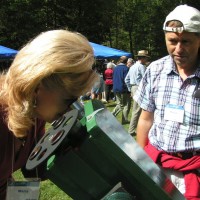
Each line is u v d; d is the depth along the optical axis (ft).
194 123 7.78
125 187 3.22
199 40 7.76
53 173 3.17
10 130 4.41
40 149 3.20
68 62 3.80
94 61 4.02
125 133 3.35
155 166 3.44
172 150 7.80
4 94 4.39
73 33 4.06
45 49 3.86
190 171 7.63
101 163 3.14
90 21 106.11
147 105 8.53
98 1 105.50
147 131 8.68
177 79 8.04
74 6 103.71
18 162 5.12
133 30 122.62
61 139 3.01
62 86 3.89
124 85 31.24
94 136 3.01
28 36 90.07
